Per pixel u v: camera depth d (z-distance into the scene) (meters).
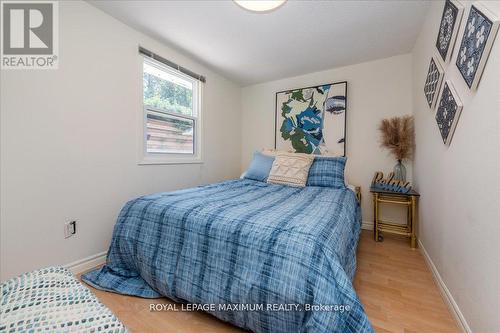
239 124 3.64
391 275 1.64
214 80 3.09
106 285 1.39
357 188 2.61
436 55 1.62
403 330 1.12
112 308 1.25
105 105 1.83
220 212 1.25
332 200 1.68
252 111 3.59
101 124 1.80
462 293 1.15
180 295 1.20
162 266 1.27
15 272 1.37
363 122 2.75
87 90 1.71
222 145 3.28
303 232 0.99
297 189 2.17
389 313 1.24
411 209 2.22
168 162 2.43
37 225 1.46
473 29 1.04
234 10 1.81
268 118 3.44
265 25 2.00
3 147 1.32
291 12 1.82
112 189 1.89
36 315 0.66
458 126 1.23
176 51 2.47
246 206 1.41
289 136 3.21
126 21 1.94
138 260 1.38
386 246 2.20
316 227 1.05
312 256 0.89
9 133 1.34
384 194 2.34
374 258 1.93
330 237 1.01
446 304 1.32
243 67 2.92
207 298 1.09
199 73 2.82
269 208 1.38
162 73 2.43
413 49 2.39
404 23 1.96
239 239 1.06
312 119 3.02
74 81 1.63
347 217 1.43
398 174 2.44
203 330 1.11
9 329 0.61
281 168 2.48
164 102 2.46
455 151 1.27
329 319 0.80
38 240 1.46
